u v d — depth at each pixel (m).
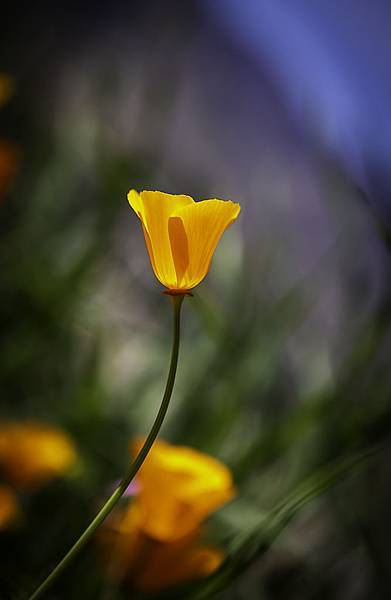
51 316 1.17
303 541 1.08
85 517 0.92
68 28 2.26
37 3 2.26
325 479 0.75
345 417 0.95
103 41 2.26
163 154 1.69
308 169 1.96
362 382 1.00
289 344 1.27
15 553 0.89
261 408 1.15
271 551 1.04
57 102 1.97
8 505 0.81
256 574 1.02
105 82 1.59
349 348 1.21
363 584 1.01
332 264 1.27
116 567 0.78
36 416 1.11
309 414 0.94
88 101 1.93
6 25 2.19
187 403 1.12
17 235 1.31
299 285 1.22
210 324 1.14
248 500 0.98
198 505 0.76
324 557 1.05
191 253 0.64
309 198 1.87
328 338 1.25
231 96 2.29
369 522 1.04
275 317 1.20
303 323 1.30
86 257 1.23
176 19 2.39
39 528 0.91
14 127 1.65
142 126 1.62
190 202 0.64
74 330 1.24
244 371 1.13
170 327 1.35
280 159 2.06
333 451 0.94
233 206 0.64
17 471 0.86
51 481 0.95
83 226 1.31
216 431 1.06
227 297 1.26
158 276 0.64
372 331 1.05
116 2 2.33
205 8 2.48
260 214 1.84
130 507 0.83
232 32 2.47
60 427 1.04
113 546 0.82
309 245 1.73
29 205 1.38
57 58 2.17
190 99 2.25
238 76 2.35
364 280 1.25
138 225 1.68
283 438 0.93
